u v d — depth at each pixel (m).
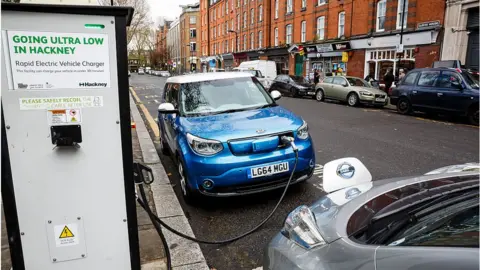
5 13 1.72
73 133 1.91
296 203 4.30
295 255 1.97
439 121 11.18
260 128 4.13
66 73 1.85
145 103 17.72
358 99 15.52
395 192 2.25
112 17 1.86
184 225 3.71
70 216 2.02
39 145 1.89
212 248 3.32
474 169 2.47
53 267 2.05
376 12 21.23
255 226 3.77
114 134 1.99
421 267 1.40
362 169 2.99
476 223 1.52
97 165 2.00
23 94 1.81
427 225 1.66
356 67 23.02
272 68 27.08
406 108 12.70
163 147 6.77
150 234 3.49
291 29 30.64
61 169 1.95
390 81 17.27
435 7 17.70
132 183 2.09
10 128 1.83
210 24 55.28
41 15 1.76
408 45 19.16
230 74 5.72
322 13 25.95
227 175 3.86
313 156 4.38
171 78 6.66
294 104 16.86
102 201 2.05
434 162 6.07
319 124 10.52
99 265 2.13
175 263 2.99
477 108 10.16
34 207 1.95
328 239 1.91
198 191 3.99
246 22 39.94
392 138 8.27
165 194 4.63
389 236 1.71
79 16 1.82
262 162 3.95
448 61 13.69
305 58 28.12
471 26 16.36
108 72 1.91
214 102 5.10
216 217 4.01
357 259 1.64
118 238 2.13
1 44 1.75
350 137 8.42
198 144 3.97
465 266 1.30
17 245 1.97
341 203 2.32
